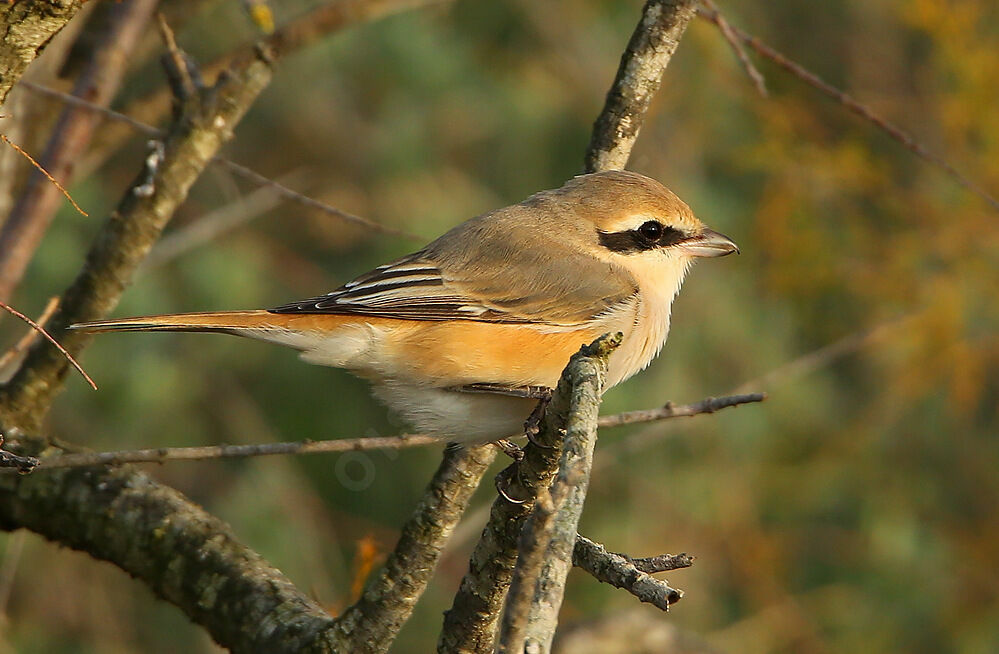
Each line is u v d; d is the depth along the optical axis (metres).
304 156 13.38
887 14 14.07
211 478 12.33
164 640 12.12
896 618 13.19
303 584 12.05
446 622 5.71
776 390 12.95
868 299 13.29
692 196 12.81
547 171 13.31
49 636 11.66
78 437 11.81
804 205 13.04
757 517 13.21
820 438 13.55
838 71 14.04
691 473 12.82
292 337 7.07
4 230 7.11
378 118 13.27
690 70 12.91
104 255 6.81
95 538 6.69
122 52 7.40
